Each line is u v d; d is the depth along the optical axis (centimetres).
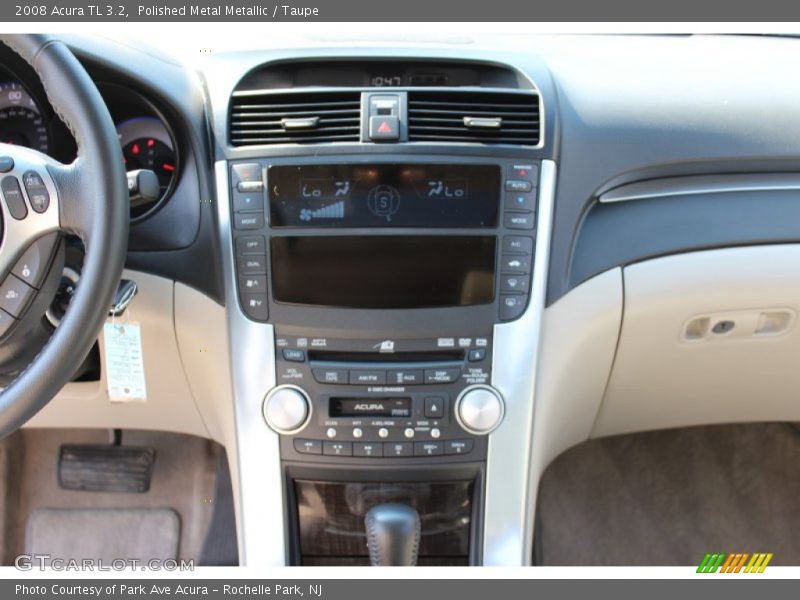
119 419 138
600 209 122
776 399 140
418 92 112
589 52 131
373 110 110
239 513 118
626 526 168
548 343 114
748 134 121
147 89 113
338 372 112
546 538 167
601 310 119
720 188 124
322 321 112
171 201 118
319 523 122
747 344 128
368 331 112
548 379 115
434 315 112
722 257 121
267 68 118
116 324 119
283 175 111
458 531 123
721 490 174
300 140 112
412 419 112
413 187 111
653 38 138
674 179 123
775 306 123
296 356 112
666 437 180
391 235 111
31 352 101
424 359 113
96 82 115
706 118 121
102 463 168
